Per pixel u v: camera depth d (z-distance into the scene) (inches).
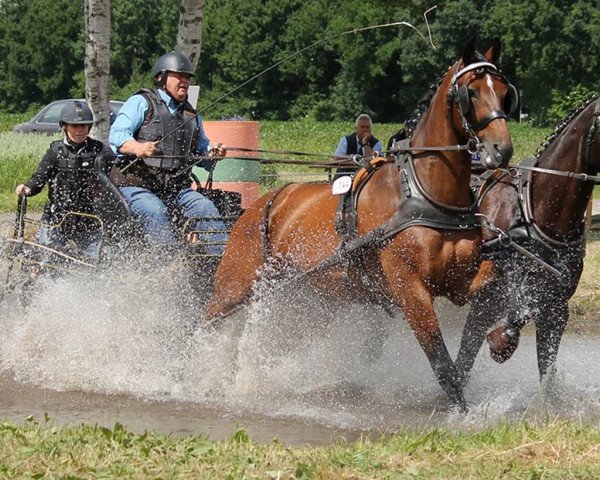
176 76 506.6
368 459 306.2
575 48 3427.7
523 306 416.5
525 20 3403.1
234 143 789.9
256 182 804.0
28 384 456.4
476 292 403.2
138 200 490.9
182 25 884.6
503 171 438.9
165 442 327.0
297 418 406.6
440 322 588.4
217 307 471.2
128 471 295.9
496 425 366.9
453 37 3558.1
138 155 482.6
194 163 506.0
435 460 307.9
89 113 533.0
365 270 411.8
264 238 454.3
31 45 5319.9
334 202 430.6
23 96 5472.4
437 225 385.1
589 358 531.5
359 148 752.3
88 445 319.9
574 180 411.8
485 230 431.8
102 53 878.4
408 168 396.5
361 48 3961.6
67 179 529.3
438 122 389.7
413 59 3730.3
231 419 404.5
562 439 325.7
